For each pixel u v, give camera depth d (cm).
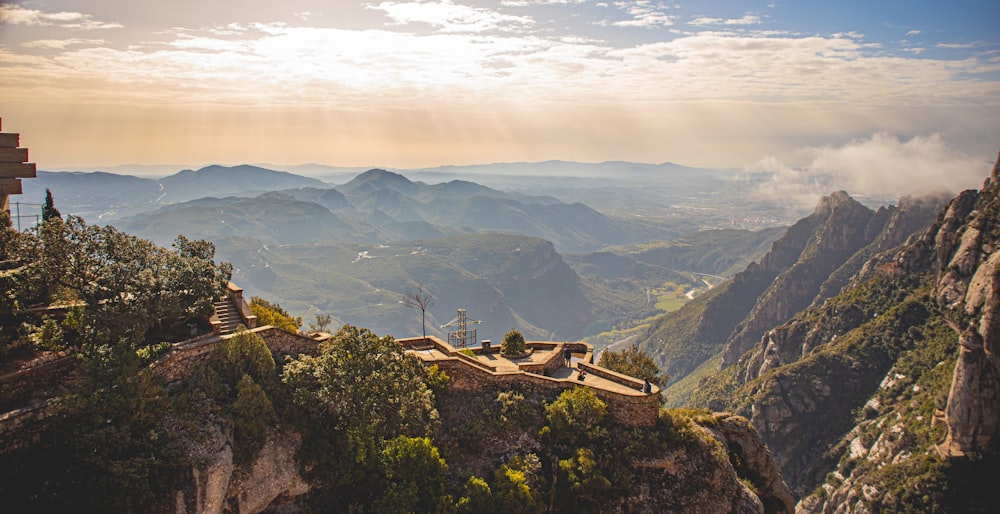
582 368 5359
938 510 11012
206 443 3195
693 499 4378
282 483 3469
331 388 3788
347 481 3678
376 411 3847
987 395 11019
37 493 2734
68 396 2973
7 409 2923
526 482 4109
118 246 3700
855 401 16750
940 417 12381
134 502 2845
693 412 6209
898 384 15500
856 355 17488
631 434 4553
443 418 4481
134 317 3419
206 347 3666
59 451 2875
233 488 3278
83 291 3356
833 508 13500
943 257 17812
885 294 19738
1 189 3984
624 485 4312
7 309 3316
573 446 4453
